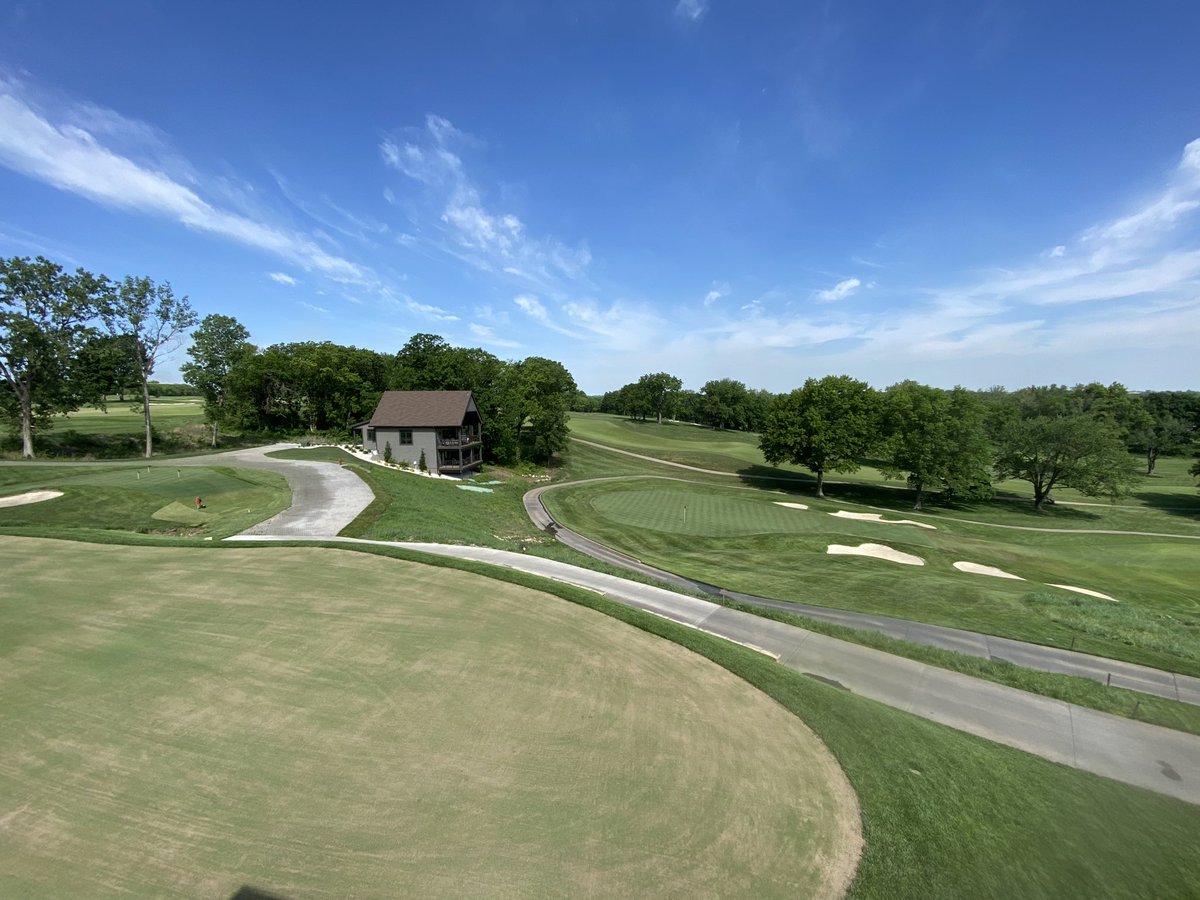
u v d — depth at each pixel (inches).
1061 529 1596.9
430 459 1962.4
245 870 192.5
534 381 2541.8
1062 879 241.0
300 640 382.6
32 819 210.5
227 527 821.2
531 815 231.1
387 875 194.9
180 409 3211.1
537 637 414.6
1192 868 264.7
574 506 1551.4
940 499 2139.5
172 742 263.1
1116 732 406.6
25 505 860.6
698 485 2022.6
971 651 566.6
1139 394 3715.6
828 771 288.7
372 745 269.9
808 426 2054.6
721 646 439.2
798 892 207.2
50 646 356.2
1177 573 1023.6
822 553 1058.7
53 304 1583.4
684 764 278.1
